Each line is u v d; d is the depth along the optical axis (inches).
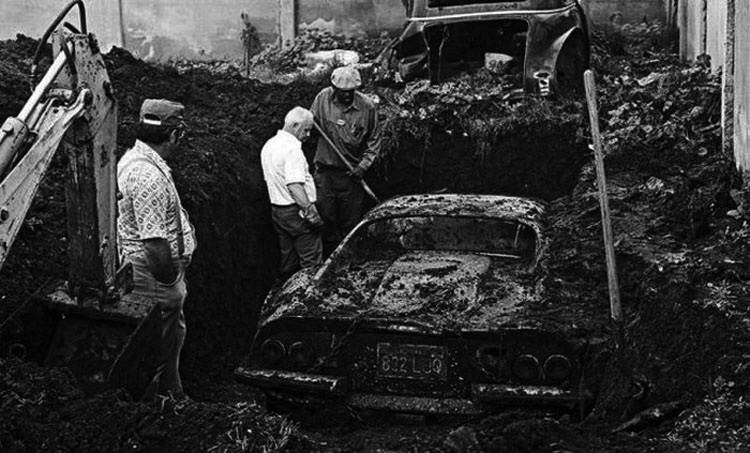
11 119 180.7
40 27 593.9
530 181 365.4
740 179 287.3
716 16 396.2
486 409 217.8
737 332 196.7
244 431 171.6
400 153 374.0
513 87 396.8
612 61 462.6
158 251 214.2
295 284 247.8
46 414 175.0
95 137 198.2
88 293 206.2
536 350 218.2
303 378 225.5
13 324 213.6
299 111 334.0
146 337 204.1
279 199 336.2
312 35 568.7
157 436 169.8
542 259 248.2
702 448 167.3
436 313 226.4
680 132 339.6
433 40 413.1
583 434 179.0
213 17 582.2
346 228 368.2
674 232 264.2
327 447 194.9
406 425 222.7
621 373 209.8
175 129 219.1
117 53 403.2
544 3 392.5
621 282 240.7
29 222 257.6
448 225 270.4
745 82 285.1
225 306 305.9
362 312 227.1
